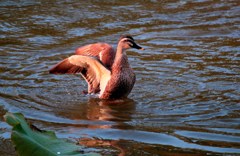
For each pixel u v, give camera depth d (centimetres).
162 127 1213
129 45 1412
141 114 1298
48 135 916
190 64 1606
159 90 1444
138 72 1563
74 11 2097
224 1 2180
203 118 1260
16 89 1448
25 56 1702
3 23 1991
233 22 1958
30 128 910
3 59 1672
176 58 1658
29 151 870
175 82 1490
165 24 1961
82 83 1513
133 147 1117
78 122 1254
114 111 1324
